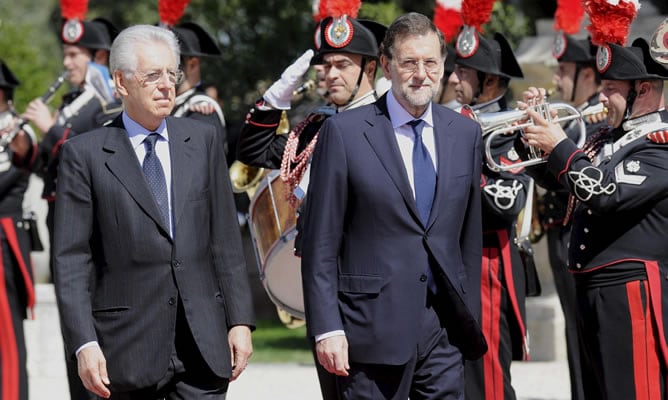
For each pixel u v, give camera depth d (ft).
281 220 62.13
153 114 49.67
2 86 82.99
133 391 49.85
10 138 81.76
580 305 57.67
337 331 50.08
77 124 80.74
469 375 66.95
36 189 119.44
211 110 77.56
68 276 49.11
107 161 49.70
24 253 82.69
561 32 81.10
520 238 68.74
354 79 58.70
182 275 49.55
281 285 64.75
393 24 50.72
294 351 112.16
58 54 201.67
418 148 51.13
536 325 101.96
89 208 49.75
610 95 57.11
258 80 141.69
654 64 55.98
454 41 85.05
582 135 58.54
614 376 55.93
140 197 49.44
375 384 50.72
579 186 54.65
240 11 141.28
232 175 70.08
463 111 61.16
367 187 50.24
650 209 55.47
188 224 49.90
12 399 81.35
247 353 51.11
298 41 139.74
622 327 55.62
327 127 51.37
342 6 58.29
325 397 57.93
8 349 81.51
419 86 49.90
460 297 50.62
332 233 50.65
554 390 87.81
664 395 55.26
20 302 82.64
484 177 64.28
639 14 116.78
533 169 61.00
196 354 49.90
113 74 50.01
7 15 200.13
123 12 175.22
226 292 51.21
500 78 68.59
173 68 50.01
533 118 56.85
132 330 49.26
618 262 55.67
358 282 50.42
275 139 62.64
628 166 55.21
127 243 49.34
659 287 55.26
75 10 83.20
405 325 50.01
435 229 50.47
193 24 78.84
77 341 48.55
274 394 88.43
